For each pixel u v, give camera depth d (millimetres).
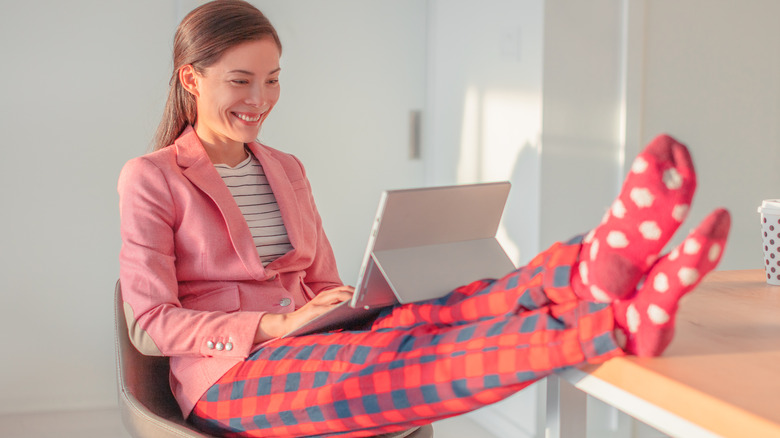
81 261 2428
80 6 2352
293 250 1585
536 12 2244
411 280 1095
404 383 1010
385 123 2777
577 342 822
